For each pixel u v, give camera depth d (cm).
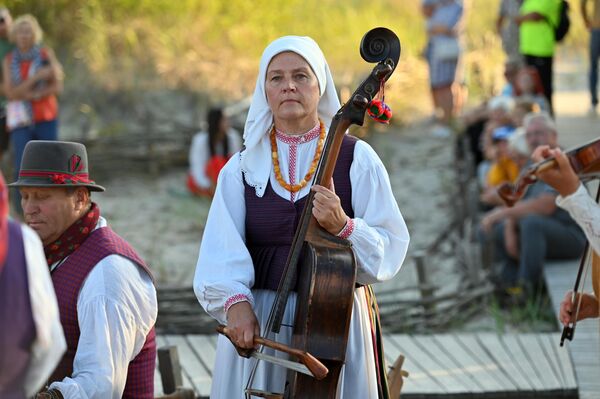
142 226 1878
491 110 1816
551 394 1043
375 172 706
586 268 772
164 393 906
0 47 1817
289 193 707
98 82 2641
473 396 1036
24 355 484
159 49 2855
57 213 700
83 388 670
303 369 631
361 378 703
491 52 3136
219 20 3067
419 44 3278
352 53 3125
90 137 2344
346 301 649
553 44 2195
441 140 2458
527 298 1377
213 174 2052
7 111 1812
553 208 1412
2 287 472
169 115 2553
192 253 1728
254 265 713
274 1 3231
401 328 1295
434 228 1850
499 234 1460
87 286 694
